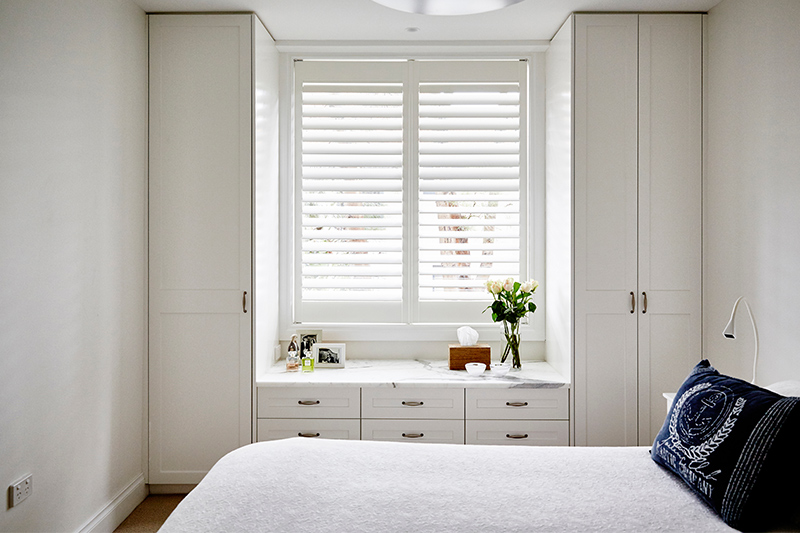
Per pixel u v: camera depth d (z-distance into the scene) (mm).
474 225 3416
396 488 1580
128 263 2736
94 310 2412
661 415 2934
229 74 2908
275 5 2818
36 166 2004
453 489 1582
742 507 1389
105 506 2523
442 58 3418
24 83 1935
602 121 2922
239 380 2920
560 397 2928
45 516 2076
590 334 2930
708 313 2922
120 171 2645
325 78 3438
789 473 1387
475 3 2215
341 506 1475
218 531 1365
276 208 3340
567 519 1423
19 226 1915
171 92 2912
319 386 2908
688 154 2934
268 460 1738
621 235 2928
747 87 2582
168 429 2926
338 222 3426
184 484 2963
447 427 2916
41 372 2045
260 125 3004
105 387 2516
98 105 2436
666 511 1471
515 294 3166
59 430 2160
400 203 3455
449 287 3455
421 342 3445
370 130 3422
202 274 2916
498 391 2914
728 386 1646
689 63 2930
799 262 2240
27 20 1948
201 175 2914
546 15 2957
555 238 3215
